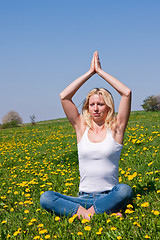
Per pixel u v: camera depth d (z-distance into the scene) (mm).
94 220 2834
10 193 4820
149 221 2719
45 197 3010
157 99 31797
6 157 10320
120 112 2990
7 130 30328
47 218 3150
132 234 2523
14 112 62156
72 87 3092
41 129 24891
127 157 6344
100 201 2871
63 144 11133
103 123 3117
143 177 4453
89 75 3094
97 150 2953
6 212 3736
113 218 2795
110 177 2979
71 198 3039
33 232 2934
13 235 2943
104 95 3047
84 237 2592
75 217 2924
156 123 12852
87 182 3018
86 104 3174
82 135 3148
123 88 2930
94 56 3115
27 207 3824
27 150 11102
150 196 3439
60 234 2703
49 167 7004
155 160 5504
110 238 2527
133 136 8906
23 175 6551
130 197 2824
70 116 3164
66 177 5457
